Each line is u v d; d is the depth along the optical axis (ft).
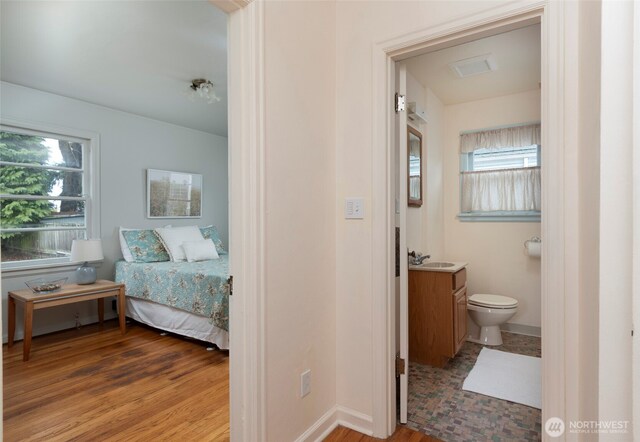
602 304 2.81
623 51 2.75
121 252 13.70
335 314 6.46
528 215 11.27
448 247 12.71
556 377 4.59
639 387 2.66
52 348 10.56
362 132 6.20
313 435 5.83
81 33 8.11
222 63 9.68
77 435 6.26
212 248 13.91
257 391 4.76
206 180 16.97
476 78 10.33
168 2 6.98
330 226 6.32
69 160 12.55
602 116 2.83
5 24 7.68
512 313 10.14
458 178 12.54
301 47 5.62
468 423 6.49
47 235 12.05
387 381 6.09
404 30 5.78
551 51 4.58
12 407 7.22
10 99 11.07
